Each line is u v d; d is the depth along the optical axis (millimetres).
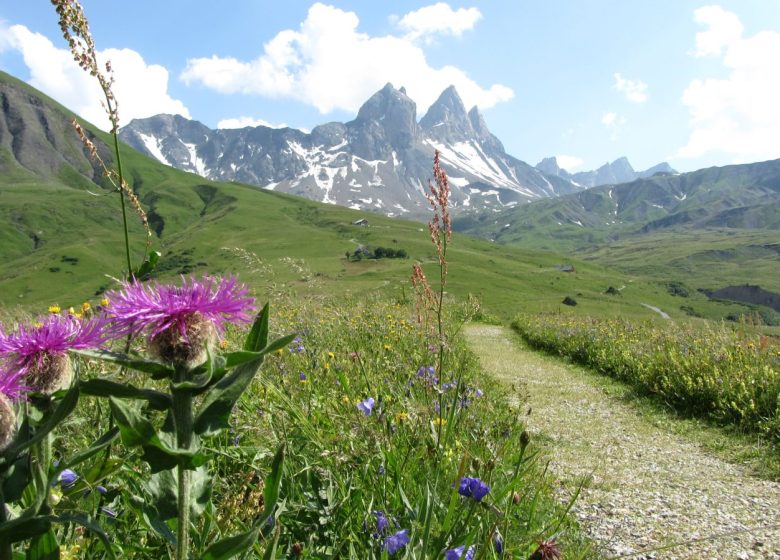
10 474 1262
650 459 7355
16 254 148000
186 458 1187
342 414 4141
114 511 2256
